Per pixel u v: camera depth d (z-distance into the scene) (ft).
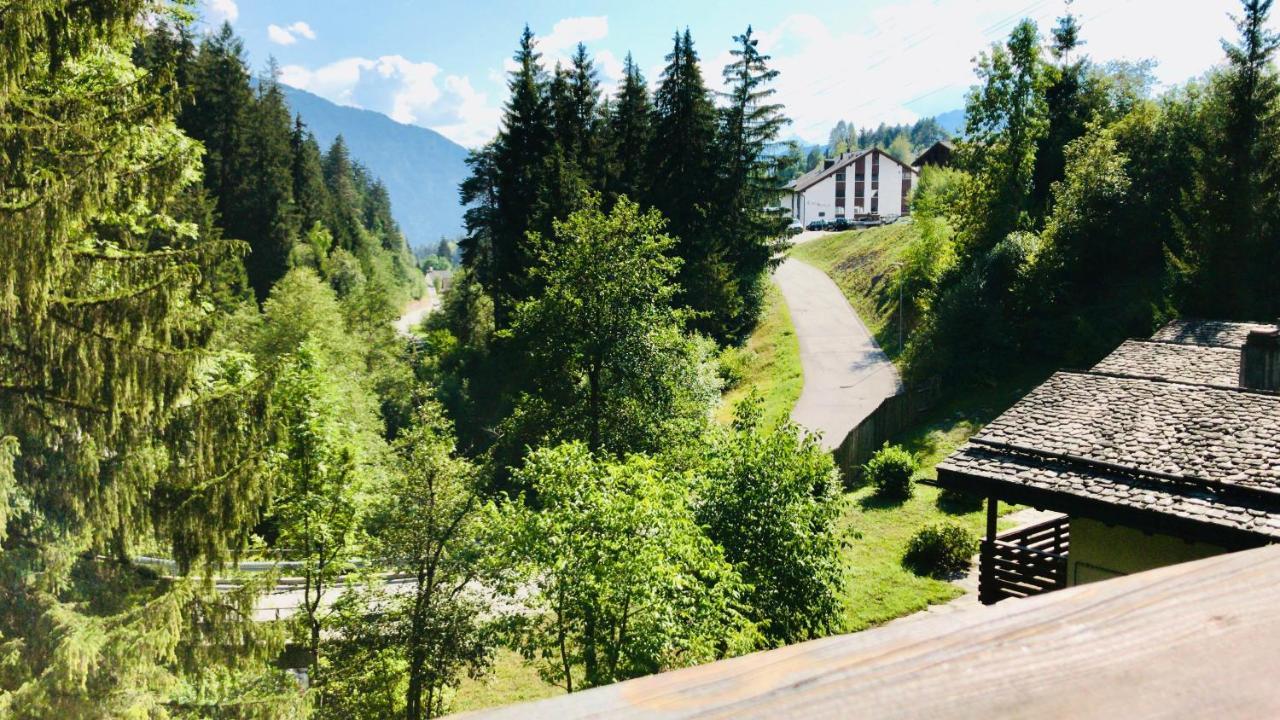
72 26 32.01
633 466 42.37
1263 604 2.85
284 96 236.84
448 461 52.60
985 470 38.37
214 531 33.19
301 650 57.36
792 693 2.30
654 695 2.30
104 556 33.99
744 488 43.32
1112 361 64.39
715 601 36.60
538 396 84.33
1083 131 139.13
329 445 51.75
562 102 148.15
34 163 31.42
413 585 56.90
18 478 30.91
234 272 144.66
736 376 127.34
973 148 127.34
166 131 43.11
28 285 27.86
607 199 135.44
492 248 160.35
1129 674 2.37
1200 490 32.63
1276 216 91.97
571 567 37.52
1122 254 108.78
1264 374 46.21
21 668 27.96
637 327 79.51
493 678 56.34
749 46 148.46
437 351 160.15
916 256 136.05
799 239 242.37
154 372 31.04
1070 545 38.83
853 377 117.19
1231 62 93.09
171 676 30.73
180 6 37.86
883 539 67.77
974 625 2.72
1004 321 105.09
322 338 117.80
